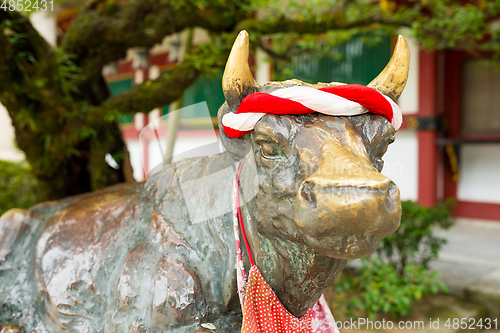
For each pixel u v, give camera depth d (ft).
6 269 5.03
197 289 3.80
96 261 4.47
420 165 21.42
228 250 4.00
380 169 3.49
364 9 11.78
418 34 11.86
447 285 11.34
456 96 22.27
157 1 8.29
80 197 5.81
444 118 21.95
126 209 4.75
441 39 11.90
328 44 14.28
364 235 2.77
